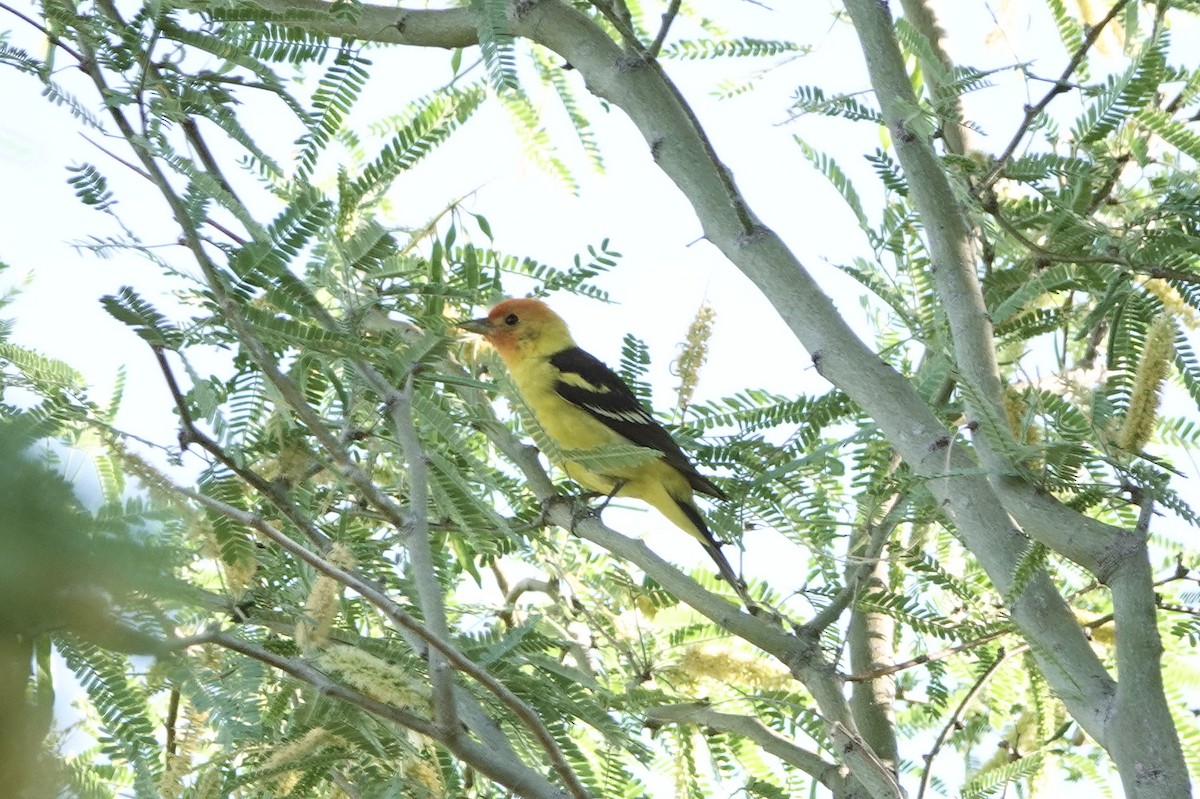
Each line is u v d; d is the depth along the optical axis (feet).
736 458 37.11
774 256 27.78
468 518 28.99
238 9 26.73
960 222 29.91
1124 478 23.98
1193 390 31.01
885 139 41.04
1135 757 21.99
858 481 36.19
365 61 28.02
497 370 27.32
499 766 20.40
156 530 8.68
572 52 31.22
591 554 39.68
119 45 24.17
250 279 23.73
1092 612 36.50
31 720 7.86
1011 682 38.19
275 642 25.84
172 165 22.36
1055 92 30.53
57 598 7.84
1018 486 24.29
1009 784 31.86
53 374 24.32
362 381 28.07
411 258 30.19
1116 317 30.48
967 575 38.14
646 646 35.29
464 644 28.02
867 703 37.86
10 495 7.72
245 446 28.68
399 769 23.02
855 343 26.84
